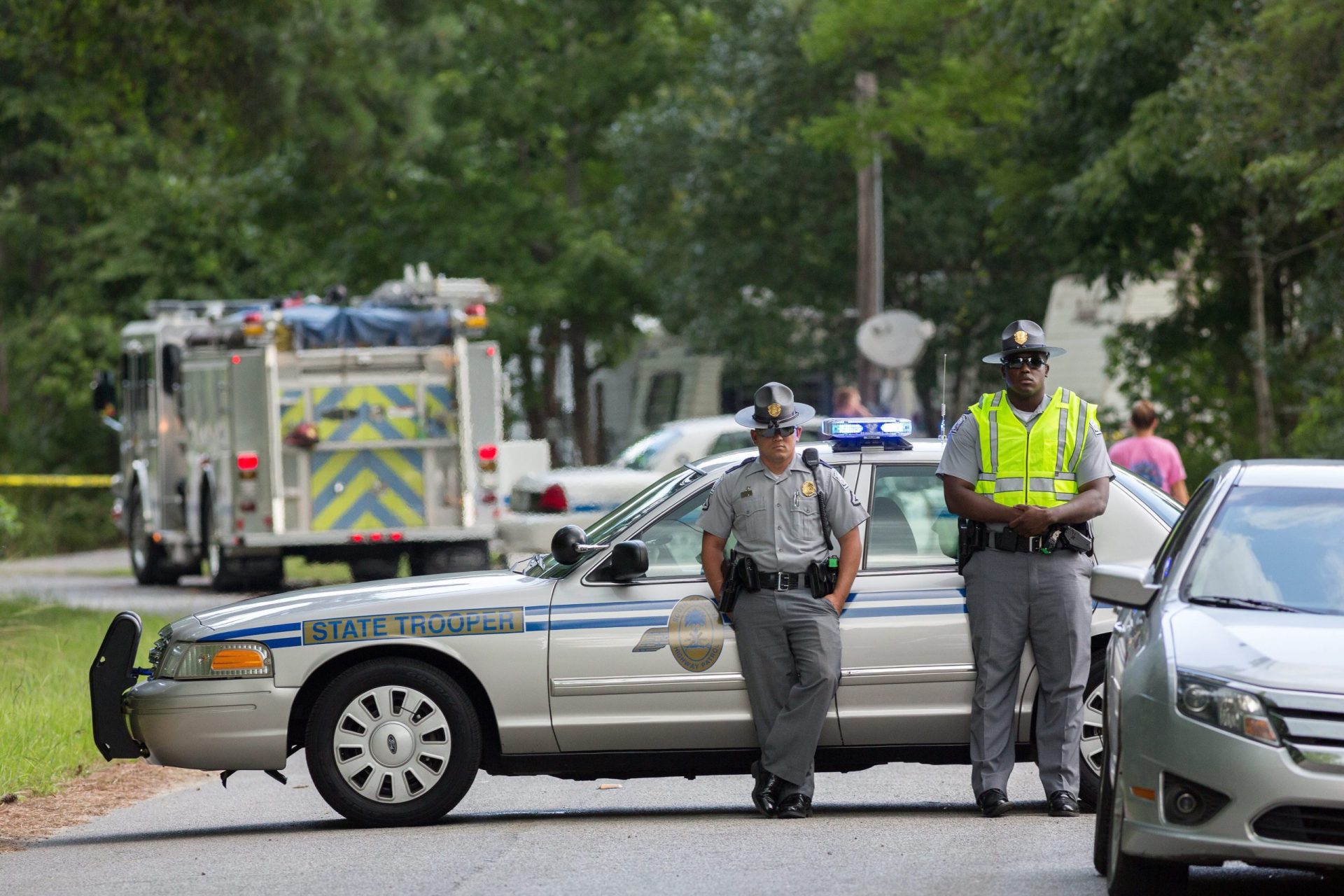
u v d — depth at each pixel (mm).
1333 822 23844
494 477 83938
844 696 35094
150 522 96500
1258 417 102750
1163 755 24812
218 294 176000
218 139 91625
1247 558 27750
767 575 34406
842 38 108875
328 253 160875
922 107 105000
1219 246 106562
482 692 35469
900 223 143000
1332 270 91500
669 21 161000
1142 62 95812
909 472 36062
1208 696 24609
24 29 84062
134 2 81000
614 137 155875
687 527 35906
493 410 84125
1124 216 100125
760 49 142250
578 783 42000
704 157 145375
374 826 35250
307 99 83312
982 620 34656
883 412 99062
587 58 158875
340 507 82562
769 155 143500
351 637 35062
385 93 84625
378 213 151750
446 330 83375
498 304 155000
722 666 35094
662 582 35406
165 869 31984
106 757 36750
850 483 35906
